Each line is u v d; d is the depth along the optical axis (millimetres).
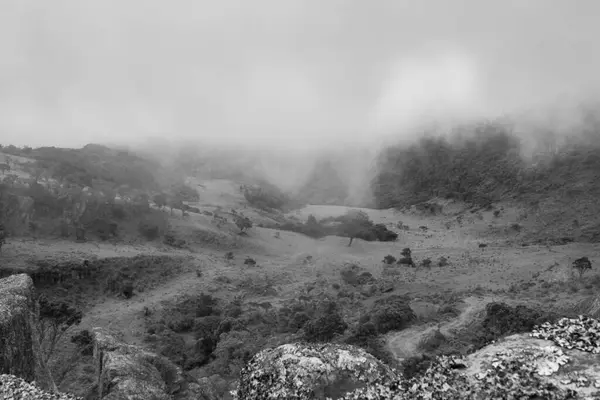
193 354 71812
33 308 37062
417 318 73500
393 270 111750
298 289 103812
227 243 137375
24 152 179875
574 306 63500
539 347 15508
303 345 19969
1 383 23328
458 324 69938
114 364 33406
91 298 92938
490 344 16906
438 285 96188
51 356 58031
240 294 100625
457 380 15164
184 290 100250
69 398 22688
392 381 16844
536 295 82062
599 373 13852
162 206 151875
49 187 122125
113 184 154000
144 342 74312
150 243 125062
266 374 18844
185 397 34500
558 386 13680
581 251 110562
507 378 14398
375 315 71188
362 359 18812
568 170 173625
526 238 136000
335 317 69750
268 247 142875
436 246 140875
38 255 97625
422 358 53438
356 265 121438
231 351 65750
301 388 17781
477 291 88438
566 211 146625
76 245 109875
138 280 103625
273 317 82938
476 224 160750
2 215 106312
